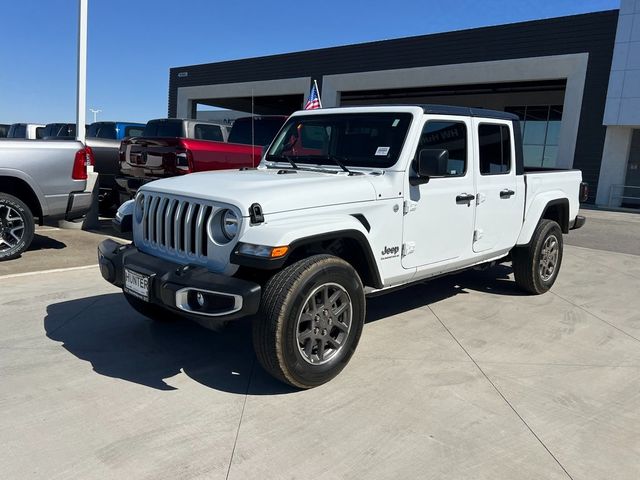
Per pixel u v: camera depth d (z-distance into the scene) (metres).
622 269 8.29
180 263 3.88
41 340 4.56
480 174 5.21
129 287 3.99
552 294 6.53
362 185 4.12
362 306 3.97
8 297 5.67
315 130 5.04
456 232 4.98
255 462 2.92
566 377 4.11
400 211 4.38
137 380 3.87
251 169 5.09
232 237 3.60
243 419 3.36
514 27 21.05
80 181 7.57
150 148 8.73
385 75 24.55
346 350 3.91
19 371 3.96
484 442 3.18
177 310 3.56
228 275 3.63
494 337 4.93
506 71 21.36
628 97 18.69
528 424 3.39
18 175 7.07
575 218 7.02
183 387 3.78
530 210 5.99
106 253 4.29
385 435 3.22
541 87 23.95
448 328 5.14
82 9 10.52
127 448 3.02
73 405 3.48
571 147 20.23
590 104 19.69
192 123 9.91
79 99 10.77
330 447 3.08
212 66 30.78
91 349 4.41
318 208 3.82
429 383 3.93
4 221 7.12
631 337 5.06
